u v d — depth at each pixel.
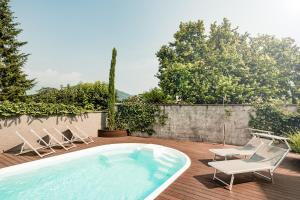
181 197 4.75
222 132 12.16
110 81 14.60
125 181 7.19
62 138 11.98
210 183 5.66
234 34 26.95
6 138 9.40
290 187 5.40
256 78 23.25
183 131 13.35
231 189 5.23
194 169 7.00
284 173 6.60
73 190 6.44
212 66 23.41
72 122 12.76
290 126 10.30
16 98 22.19
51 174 7.78
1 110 9.12
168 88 23.27
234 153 7.52
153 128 14.36
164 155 10.23
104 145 10.77
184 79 22.00
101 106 17.52
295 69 24.03
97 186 6.75
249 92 21.97
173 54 27.55
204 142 12.57
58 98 18.25
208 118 12.61
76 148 10.31
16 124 9.80
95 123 14.45
